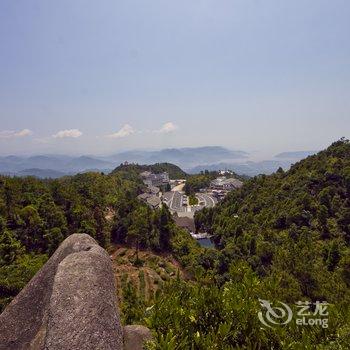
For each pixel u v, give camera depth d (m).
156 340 5.25
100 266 7.66
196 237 101.19
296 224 70.81
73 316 6.25
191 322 5.88
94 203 82.06
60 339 5.95
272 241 63.56
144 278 59.38
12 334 7.71
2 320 7.96
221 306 6.12
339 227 65.19
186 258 69.75
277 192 93.12
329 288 20.48
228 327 5.33
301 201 76.06
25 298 8.37
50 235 60.84
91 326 6.19
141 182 183.62
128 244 75.56
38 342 7.29
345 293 20.00
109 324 6.52
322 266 24.39
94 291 6.82
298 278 20.77
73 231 70.62
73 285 6.83
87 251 8.12
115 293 7.67
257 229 79.06
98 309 6.53
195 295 6.50
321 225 66.88
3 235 53.34
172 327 5.69
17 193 71.31
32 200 70.50
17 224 62.44
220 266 60.75
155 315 5.82
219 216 104.06
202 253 68.19
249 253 62.88
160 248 74.69
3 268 41.25
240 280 7.32
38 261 47.25
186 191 197.62
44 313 7.83
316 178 84.69
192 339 5.41
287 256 22.42
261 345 5.60
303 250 22.94
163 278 60.91
